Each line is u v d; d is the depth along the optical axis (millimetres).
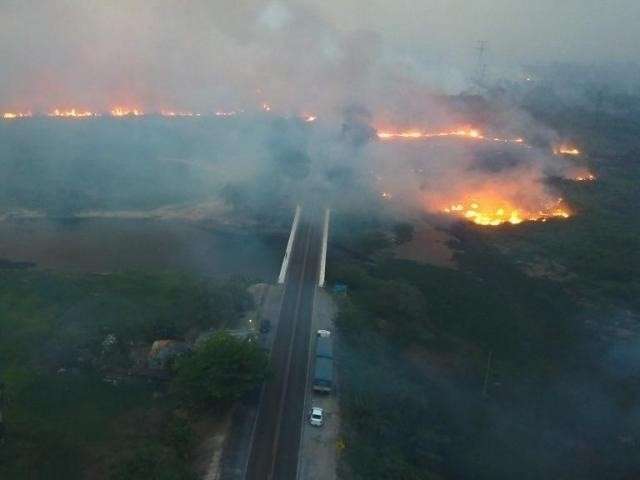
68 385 52562
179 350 55469
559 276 88812
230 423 46156
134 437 46531
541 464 53656
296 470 42406
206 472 41844
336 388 51812
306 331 60969
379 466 44156
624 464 54125
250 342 51031
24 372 53656
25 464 43031
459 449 53406
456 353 68188
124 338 58625
